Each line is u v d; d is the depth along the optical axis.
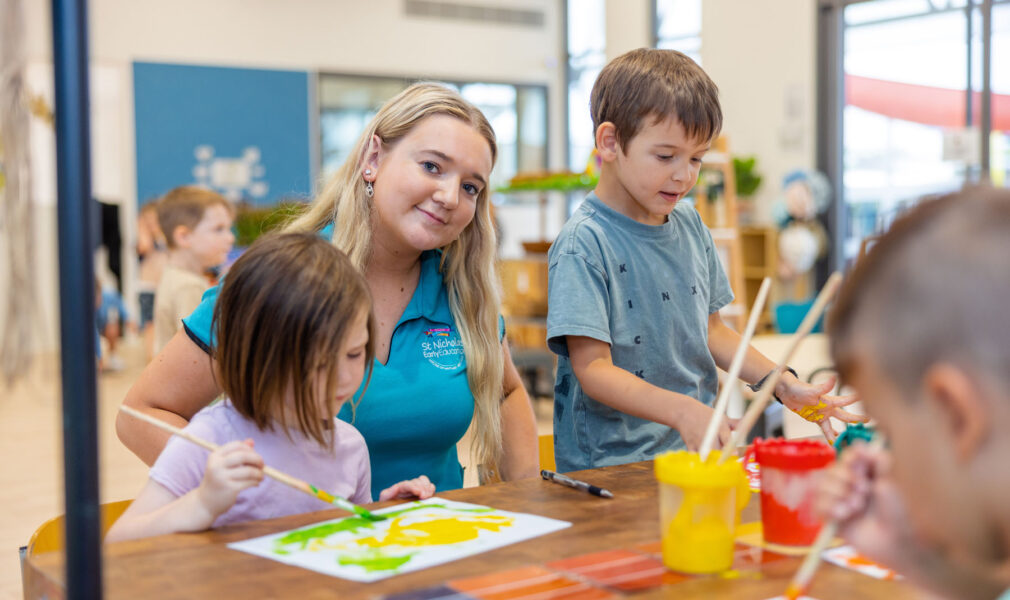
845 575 0.87
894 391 0.53
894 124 7.00
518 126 10.35
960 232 0.51
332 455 1.30
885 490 0.63
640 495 1.18
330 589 0.84
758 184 7.77
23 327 0.65
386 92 9.61
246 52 8.98
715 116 1.54
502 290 1.75
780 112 7.66
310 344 1.13
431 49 9.81
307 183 9.27
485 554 0.94
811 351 3.27
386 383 1.53
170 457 1.20
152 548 0.97
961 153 6.50
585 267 1.57
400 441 1.56
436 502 1.16
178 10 8.69
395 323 1.60
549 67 10.45
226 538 1.01
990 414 0.49
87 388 0.70
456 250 1.64
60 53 0.68
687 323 1.70
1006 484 0.49
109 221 7.62
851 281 0.57
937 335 0.50
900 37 6.91
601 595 0.82
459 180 1.51
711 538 0.87
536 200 9.88
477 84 10.08
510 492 1.21
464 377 1.63
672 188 1.57
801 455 0.95
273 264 1.16
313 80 9.27
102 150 8.45
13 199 0.65
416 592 0.82
